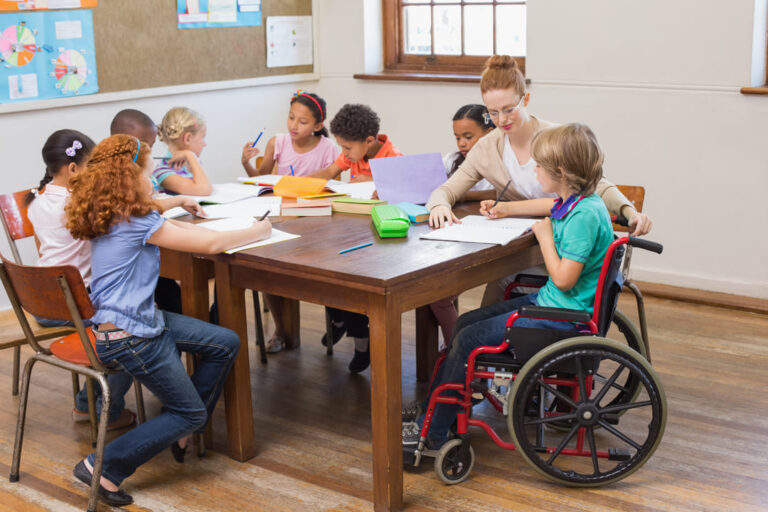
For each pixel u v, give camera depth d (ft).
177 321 8.05
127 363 7.63
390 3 16.70
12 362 11.39
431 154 9.95
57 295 7.38
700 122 13.21
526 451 7.83
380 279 6.89
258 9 15.85
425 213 9.00
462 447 8.05
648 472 8.34
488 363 7.97
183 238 7.64
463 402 7.95
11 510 7.86
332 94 17.31
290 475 8.44
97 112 13.65
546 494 7.96
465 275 7.96
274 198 10.05
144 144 7.71
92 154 7.63
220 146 15.71
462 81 15.38
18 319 8.32
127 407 10.09
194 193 10.21
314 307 13.50
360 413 9.84
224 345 8.07
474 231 8.39
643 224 8.52
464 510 7.70
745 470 8.34
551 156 7.70
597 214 7.69
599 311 7.69
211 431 8.96
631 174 14.05
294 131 12.08
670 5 13.07
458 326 8.65
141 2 13.91
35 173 13.00
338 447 9.00
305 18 16.83
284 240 8.23
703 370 10.77
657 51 13.34
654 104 13.55
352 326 10.64
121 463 7.79
